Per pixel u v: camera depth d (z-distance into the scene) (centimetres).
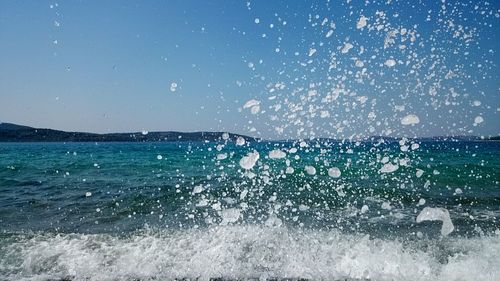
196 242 379
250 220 475
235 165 1276
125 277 303
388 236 401
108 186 815
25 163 1488
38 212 551
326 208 552
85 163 1479
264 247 364
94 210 561
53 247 368
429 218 346
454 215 512
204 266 323
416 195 652
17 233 423
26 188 801
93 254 348
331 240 381
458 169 1016
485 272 299
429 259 328
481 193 679
